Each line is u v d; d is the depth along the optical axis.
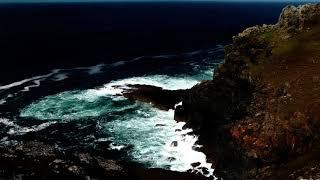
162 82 80.75
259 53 50.91
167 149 49.19
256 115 39.59
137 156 47.53
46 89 77.00
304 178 29.66
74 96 71.50
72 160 45.03
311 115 34.94
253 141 36.31
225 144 41.59
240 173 37.62
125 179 41.78
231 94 48.25
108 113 62.22
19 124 57.97
